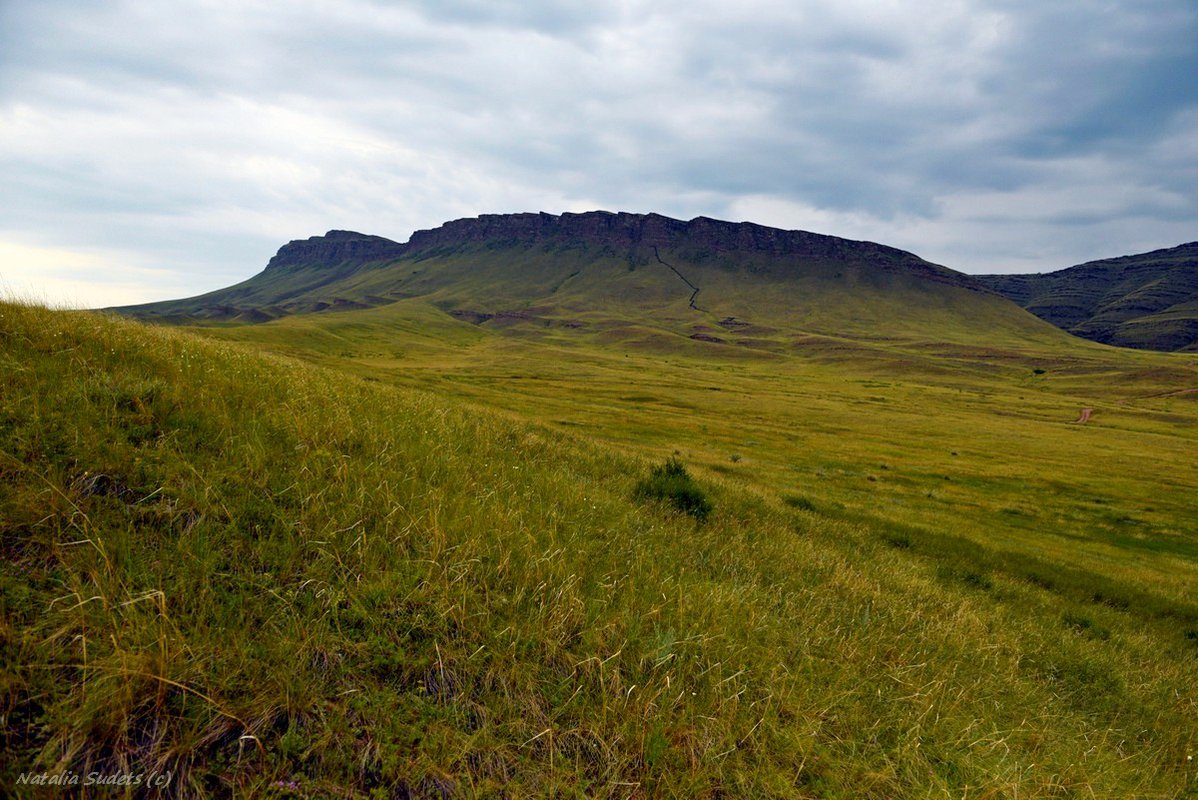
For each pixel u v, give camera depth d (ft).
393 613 14.75
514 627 15.14
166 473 16.52
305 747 11.23
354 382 42.32
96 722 10.13
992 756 15.72
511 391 318.24
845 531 55.47
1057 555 92.73
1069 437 311.68
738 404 359.05
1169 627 55.98
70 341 23.56
